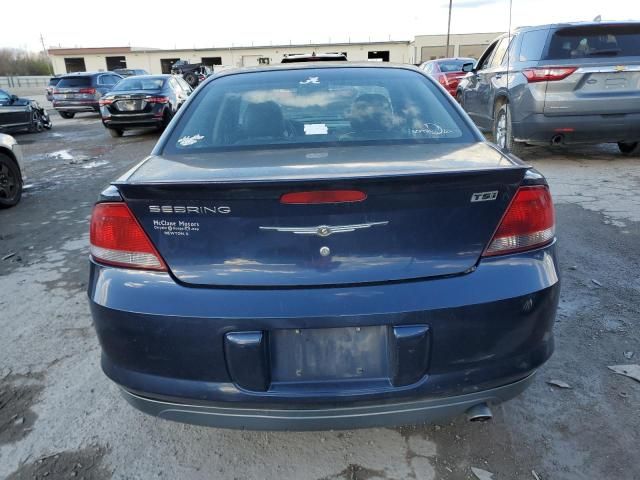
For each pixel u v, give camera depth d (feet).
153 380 5.90
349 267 5.66
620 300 10.94
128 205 5.80
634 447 7.04
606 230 14.96
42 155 35.50
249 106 8.62
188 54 196.34
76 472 6.91
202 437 7.50
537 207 6.09
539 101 21.56
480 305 5.71
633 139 22.13
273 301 5.58
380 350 5.69
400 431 7.50
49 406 8.25
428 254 5.76
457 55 167.53
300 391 5.66
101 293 5.97
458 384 5.82
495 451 7.07
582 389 8.24
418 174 5.40
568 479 6.57
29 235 17.08
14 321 11.03
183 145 7.93
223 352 5.65
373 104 8.64
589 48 21.15
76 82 63.05
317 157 6.85
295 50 192.03
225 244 5.67
